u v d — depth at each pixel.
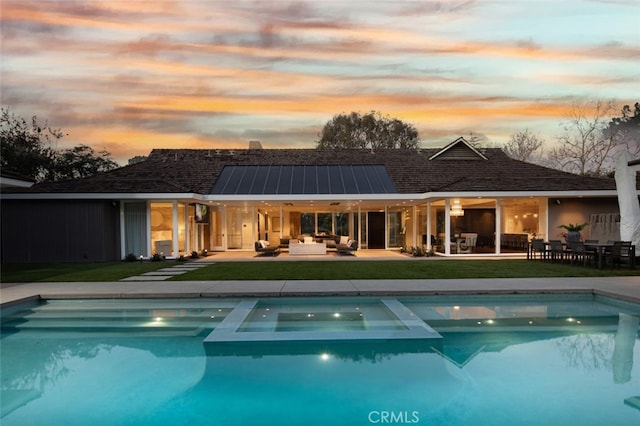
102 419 3.72
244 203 18.84
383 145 38.41
